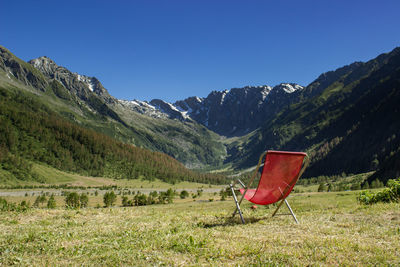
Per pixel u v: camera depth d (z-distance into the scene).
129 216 9.34
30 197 112.94
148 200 71.94
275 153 6.83
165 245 4.97
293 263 3.86
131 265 3.97
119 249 4.83
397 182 10.95
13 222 7.70
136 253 4.50
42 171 177.88
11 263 4.12
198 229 6.61
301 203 18.78
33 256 4.48
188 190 180.50
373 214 7.80
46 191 140.38
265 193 7.69
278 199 7.97
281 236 5.39
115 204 83.50
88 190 158.00
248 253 4.39
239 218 8.48
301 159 7.17
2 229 6.68
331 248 4.45
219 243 5.03
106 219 8.59
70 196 50.94
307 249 4.46
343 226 6.52
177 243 5.00
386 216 7.35
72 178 184.75
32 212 9.50
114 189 167.75
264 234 5.71
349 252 4.25
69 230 6.60
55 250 4.79
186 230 6.57
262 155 6.89
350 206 11.45
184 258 4.27
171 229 6.68
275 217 8.45
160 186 198.75
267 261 3.96
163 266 3.94
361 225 6.43
